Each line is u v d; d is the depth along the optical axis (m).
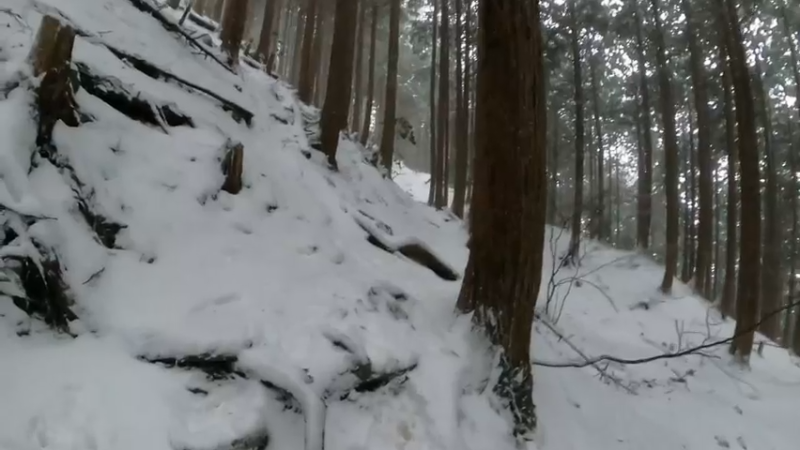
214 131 7.41
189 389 3.75
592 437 5.91
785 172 25.19
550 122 28.95
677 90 25.55
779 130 24.47
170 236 5.07
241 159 6.52
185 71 8.56
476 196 5.92
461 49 23.83
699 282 18.97
